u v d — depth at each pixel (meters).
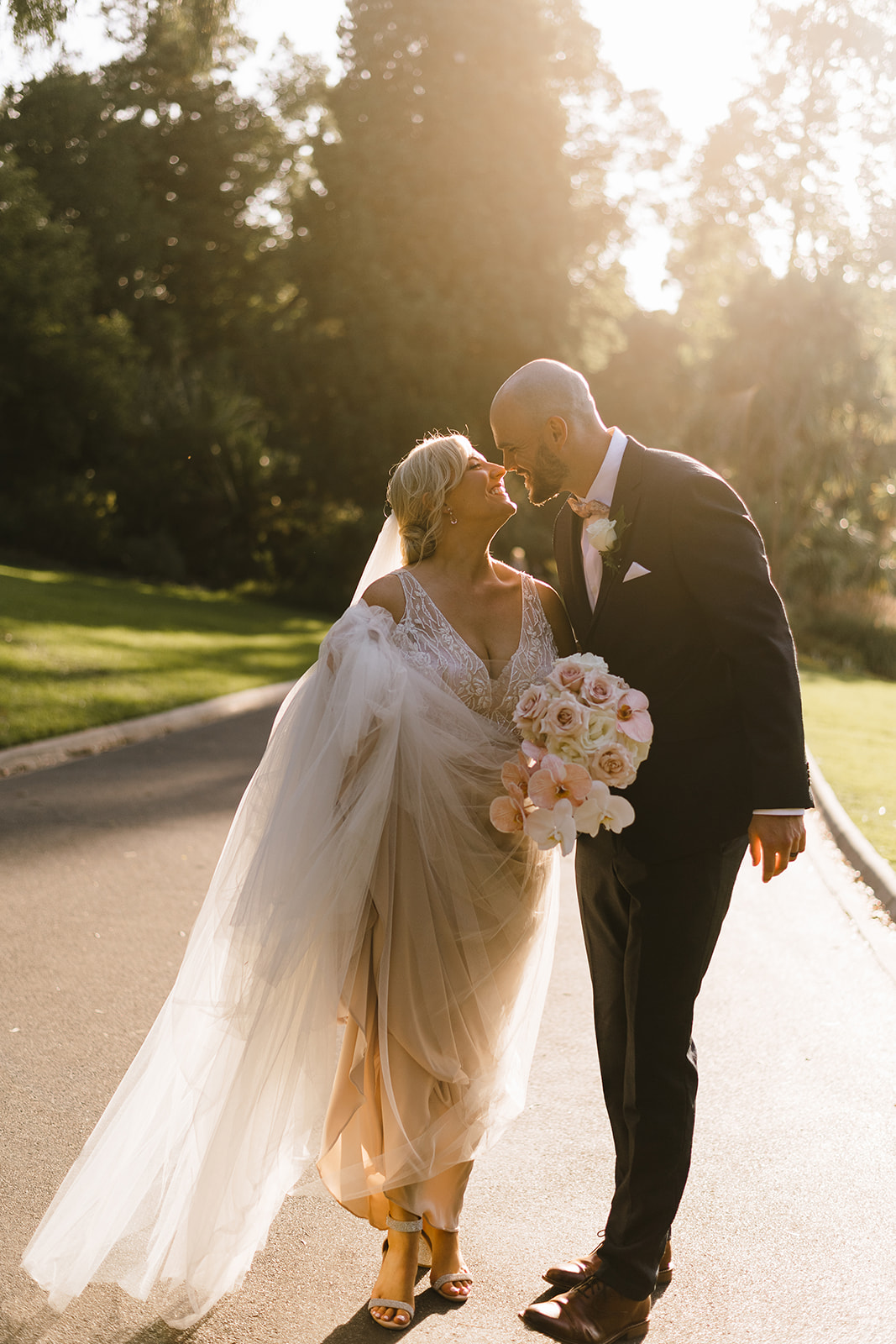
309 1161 2.67
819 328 31.11
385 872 2.65
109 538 28.14
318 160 33.53
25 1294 2.58
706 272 40.91
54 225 28.81
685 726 2.59
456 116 32.22
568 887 6.54
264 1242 2.65
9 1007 4.15
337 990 2.60
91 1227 2.59
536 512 30.11
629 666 2.64
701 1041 4.28
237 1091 2.56
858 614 29.25
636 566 2.61
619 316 36.31
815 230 39.31
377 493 31.98
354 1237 2.90
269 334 34.53
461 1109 2.70
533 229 32.28
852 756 11.80
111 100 34.22
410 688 2.65
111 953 4.77
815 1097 3.78
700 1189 3.15
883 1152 3.39
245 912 2.61
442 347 32.03
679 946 2.58
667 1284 2.70
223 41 11.72
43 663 12.31
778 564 30.78
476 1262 2.79
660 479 2.62
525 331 31.86
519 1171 3.23
